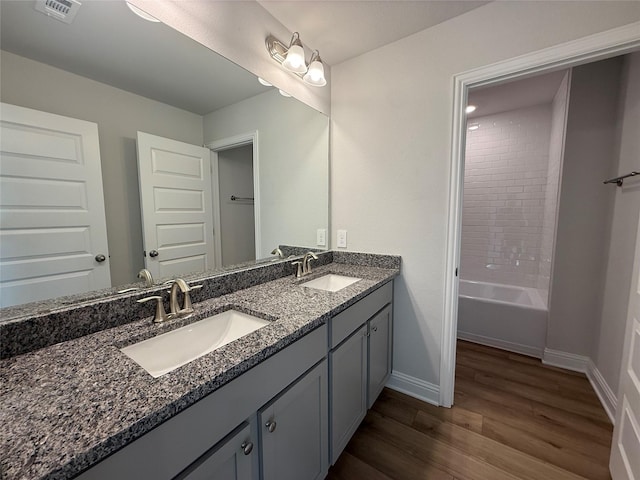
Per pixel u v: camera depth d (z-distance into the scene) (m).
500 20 1.40
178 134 1.21
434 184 1.66
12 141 0.77
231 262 1.49
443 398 1.75
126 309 0.98
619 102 1.83
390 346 1.85
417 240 1.75
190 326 1.05
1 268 0.77
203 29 1.18
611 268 1.79
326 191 2.02
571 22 1.25
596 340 1.98
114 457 0.52
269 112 1.59
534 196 2.93
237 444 0.77
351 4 1.40
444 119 1.59
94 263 0.97
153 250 1.15
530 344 2.35
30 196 0.82
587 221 2.02
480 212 3.25
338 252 2.06
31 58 0.79
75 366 0.72
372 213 1.89
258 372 0.82
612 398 1.67
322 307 1.16
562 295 2.15
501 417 1.65
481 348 2.49
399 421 1.63
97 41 0.93
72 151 0.90
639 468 1.00
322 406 1.15
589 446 1.44
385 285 1.70
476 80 1.48
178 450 0.62
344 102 1.93
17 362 0.73
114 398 0.59
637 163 1.55
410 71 1.67
